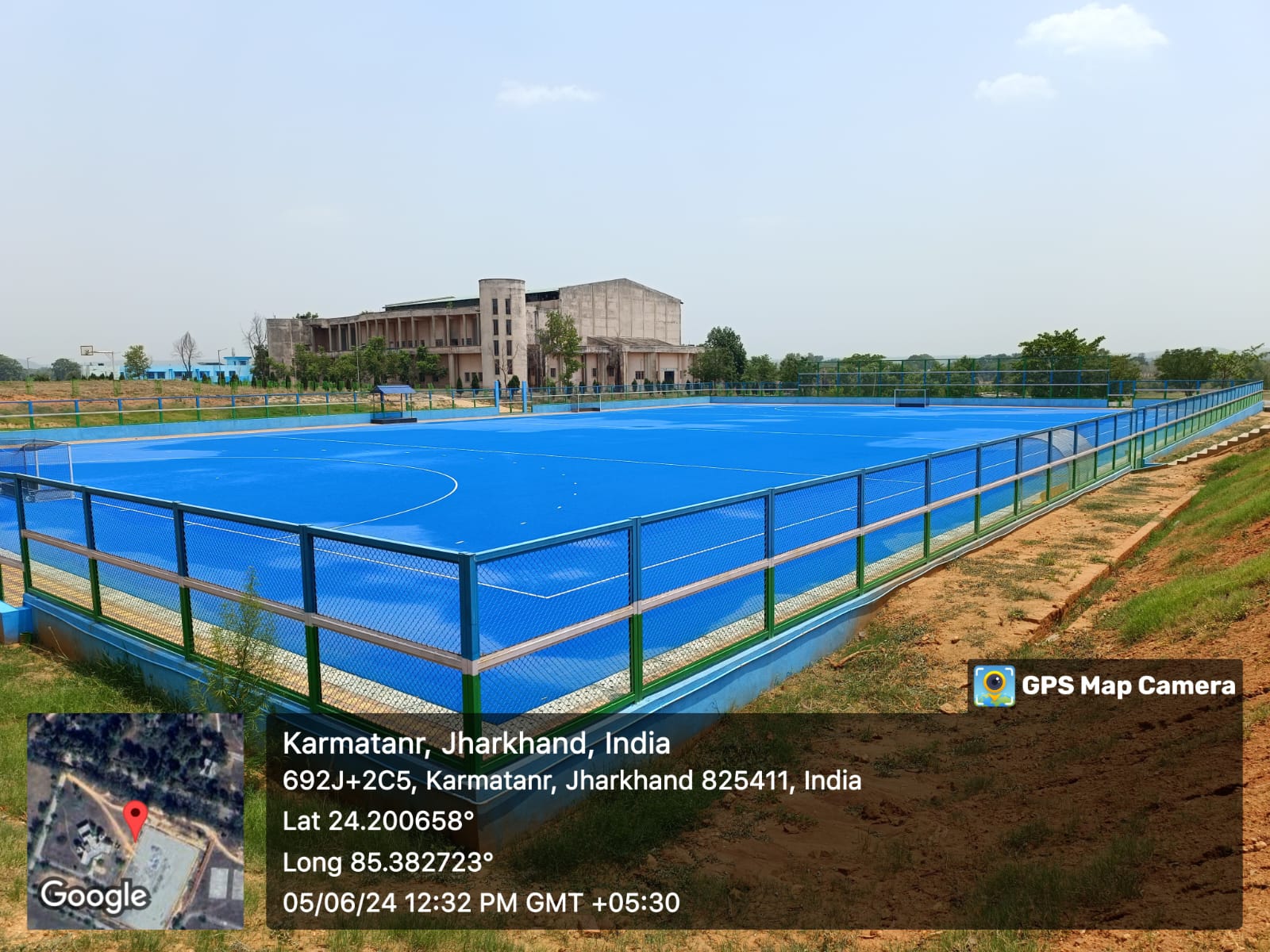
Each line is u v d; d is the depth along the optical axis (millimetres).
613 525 6199
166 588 8922
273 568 11023
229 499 18828
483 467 24422
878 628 9422
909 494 11625
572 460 26078
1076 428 16719
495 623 8484
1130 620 8711
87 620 8828
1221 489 16219
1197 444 27594
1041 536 13383
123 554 10891
